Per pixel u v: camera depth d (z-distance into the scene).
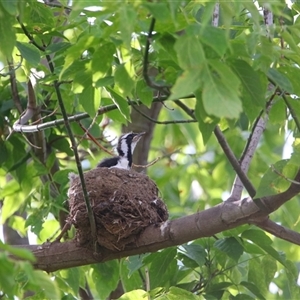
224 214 10.17
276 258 12.11
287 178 9.34
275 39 9.99
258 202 9.81
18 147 14.77
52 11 12.09
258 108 8.80
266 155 20.02
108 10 7.77
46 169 14.44
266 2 8.15
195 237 10.48
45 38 11.63
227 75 7.12
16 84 13.95
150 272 12.16
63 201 13.77
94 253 11.03
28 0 9.35
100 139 15.19
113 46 8.49
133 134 16.03
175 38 8.22
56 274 13.59
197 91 8.16
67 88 12.98
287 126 13.39
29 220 13.68
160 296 10.93
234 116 6.89
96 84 9.09
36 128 12.19
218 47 7.37
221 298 12.74
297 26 9.13
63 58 11.40
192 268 12.53
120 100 10.55
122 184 11.78
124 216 11.03
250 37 8.58
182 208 20.16
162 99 10.18
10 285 7.00
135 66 9.48
